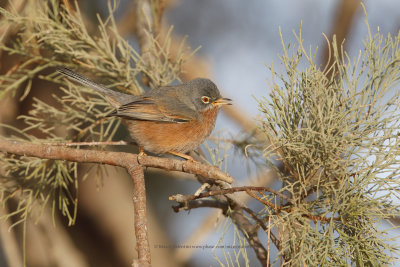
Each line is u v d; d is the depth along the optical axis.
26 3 9.79
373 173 6.50
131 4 12.98
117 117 10.45
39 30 9.80
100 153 7.88
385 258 6.39
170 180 13.28
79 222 12.00
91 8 13.48
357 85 7.20
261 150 10.48
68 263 11.03
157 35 11.05
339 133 6.93
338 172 6.80
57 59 10.48
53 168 9.42
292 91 7.30
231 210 8.17
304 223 6.71
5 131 10.88
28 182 10.27
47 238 11.02
